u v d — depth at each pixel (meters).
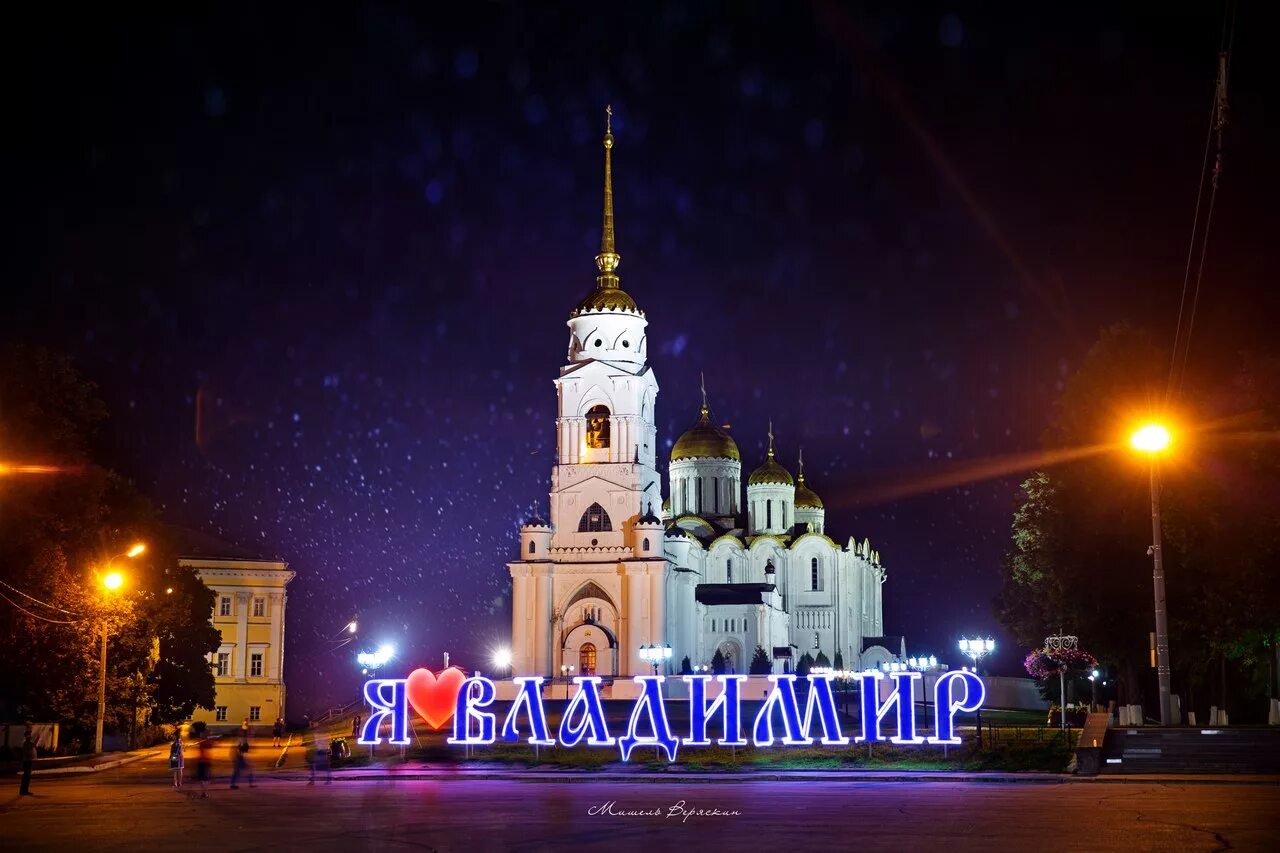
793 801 47.50
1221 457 70.81
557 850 33.91
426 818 42.47
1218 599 70.50
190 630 107.06
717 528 183.12
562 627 147.50
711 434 186.50
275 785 59.47
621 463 150.12
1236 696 88.00
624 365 152.75
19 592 75.44
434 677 73.69
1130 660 78.81
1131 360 77.50
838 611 178.50
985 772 59.28
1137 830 36.75
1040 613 93.50
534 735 70.31
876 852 32.69
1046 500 80.81
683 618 157.00
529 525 149.00
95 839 37.22
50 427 78.56
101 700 78.75
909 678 66.31
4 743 82.06
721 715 107.25
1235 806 43.56
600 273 157.88
